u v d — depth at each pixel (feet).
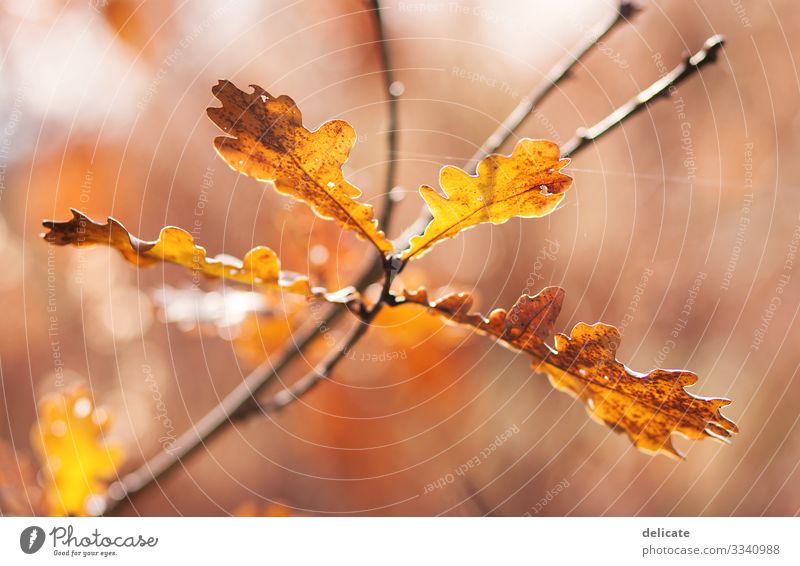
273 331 1.88
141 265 1.44
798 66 3.19
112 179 2.77
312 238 1.83
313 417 2.63
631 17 1.64
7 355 3.16
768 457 3.23
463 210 1.39
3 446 1.84
